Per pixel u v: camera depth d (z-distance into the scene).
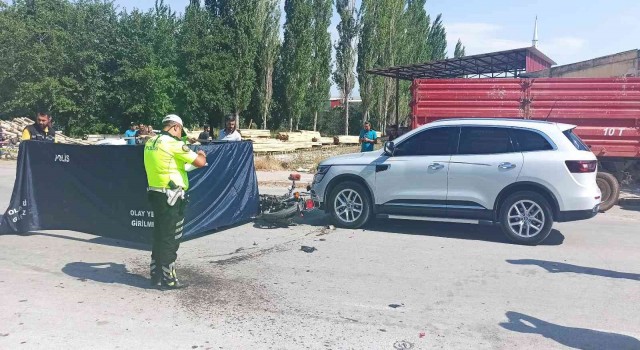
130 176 7.46
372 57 44.75
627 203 12.16
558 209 7.71
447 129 8.45
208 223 8.30
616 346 4.32
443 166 8.23
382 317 4.89
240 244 7.81
